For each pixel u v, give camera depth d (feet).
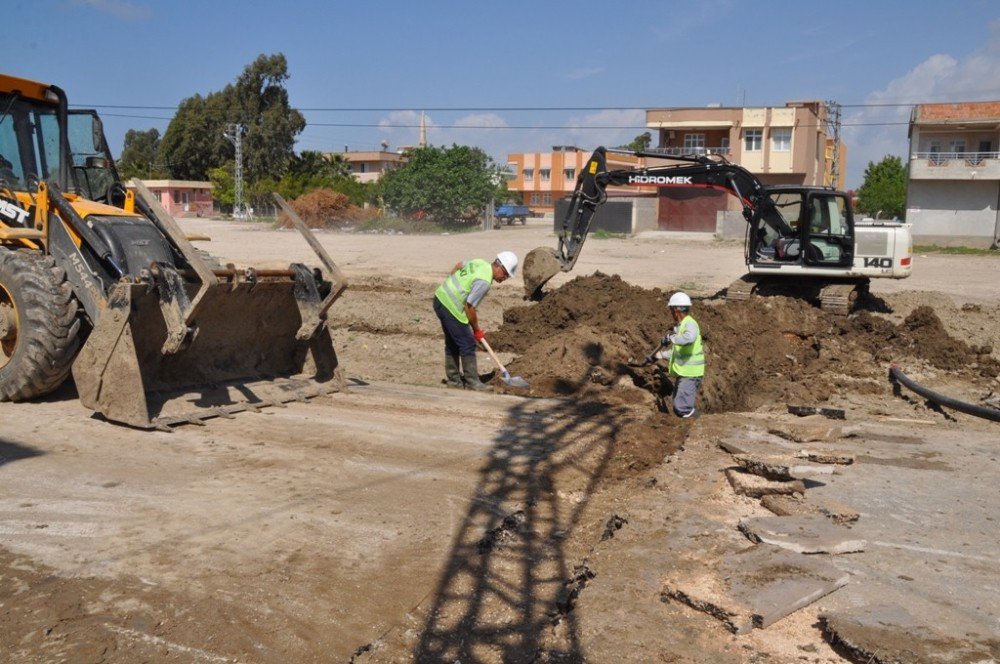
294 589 14.60
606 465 22.43
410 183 169.37
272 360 28.50
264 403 25.88
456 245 121.19
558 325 45.57
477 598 14.69
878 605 14.61
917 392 35.91
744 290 54.29
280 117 235.40
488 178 175.22
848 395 36.83
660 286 72.28
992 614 14.90
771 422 28.09
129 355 22.85
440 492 19.43
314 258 94.43
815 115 173.17
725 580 15.37
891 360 41.98
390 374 35.09
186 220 203.82
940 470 24.02
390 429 24.32
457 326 30.96
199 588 14.48
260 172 234.58
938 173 139.23
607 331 38.01
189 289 24.47
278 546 16.21
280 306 27.68
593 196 57.62
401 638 13.32
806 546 17.06
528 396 30.32
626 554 16.84
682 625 14.12
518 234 151.53
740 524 18.24
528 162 260.01
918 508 20.54
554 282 74.13
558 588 15.20
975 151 143.95
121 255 25.05
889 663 12.69
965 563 17.21
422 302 56.70
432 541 16.76
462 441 23.41
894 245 52.39
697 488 21.01
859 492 21.54
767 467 21.67
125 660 12.37
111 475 19.70
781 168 169.48
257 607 13.94
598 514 18.92
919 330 46.16
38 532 16.48
